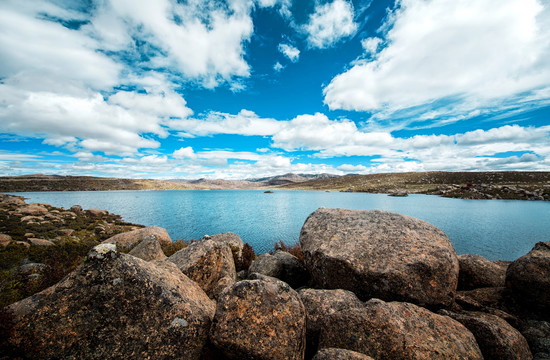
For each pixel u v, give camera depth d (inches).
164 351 166.1
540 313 247.6
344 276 288.4
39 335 157.9
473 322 217.8
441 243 292.7
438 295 253.0
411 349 175.9
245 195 6919.3
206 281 297.4
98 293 174.9
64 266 406.6
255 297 194.1
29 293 305.3
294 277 409.1
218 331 175.6
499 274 321.1
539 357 203.6
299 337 183.9
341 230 353.4
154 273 205.5
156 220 2160.4
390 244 299.4
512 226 1656.0
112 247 194.9
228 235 707.4
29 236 903.1
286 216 2469.2
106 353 159.2
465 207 2819.9
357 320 200.2
